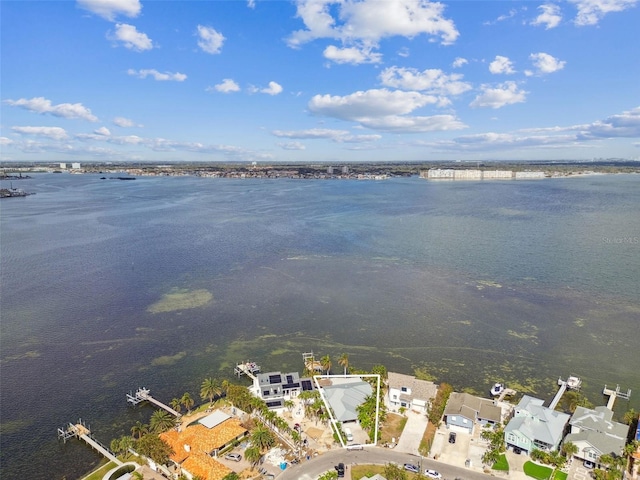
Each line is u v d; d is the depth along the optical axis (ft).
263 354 375.66
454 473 234.58
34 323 433.89
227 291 523.70
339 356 370.94
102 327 426.10
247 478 229.86
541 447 250.37
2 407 303.89
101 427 283.59
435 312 457.68
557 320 435.53
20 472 245.45
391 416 286.87
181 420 285.02
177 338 404.77
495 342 392.68
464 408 277.85
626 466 232.73
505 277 565.94
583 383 329.52
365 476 229.86
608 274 571.28
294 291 522.06
